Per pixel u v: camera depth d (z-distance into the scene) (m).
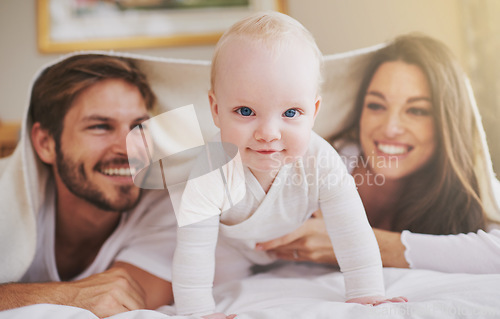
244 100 0.61
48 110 0.85
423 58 0.94
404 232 0.82
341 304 0.54
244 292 0.72
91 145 0.85
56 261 0.84
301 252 0.85
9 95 1.92
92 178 0.86
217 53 0.66
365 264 0.66
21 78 1.93
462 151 0.88
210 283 0.68
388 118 0.93
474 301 0.51
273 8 1.98
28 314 0.54
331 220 0.71
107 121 0.86
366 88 0.95
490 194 0.85
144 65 0.90
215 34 1.96
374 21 2.00
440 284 0.67
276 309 0.53
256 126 0.62
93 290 0.70
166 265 0.81
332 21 2.00
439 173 0.89
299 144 0.63
